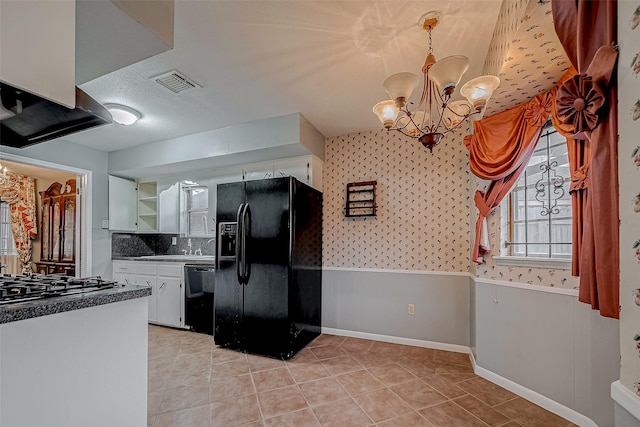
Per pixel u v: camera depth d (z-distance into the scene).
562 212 2.00
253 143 3.08
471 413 1.87
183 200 4.23
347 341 3.19
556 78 1.83
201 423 1.75
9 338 0.92
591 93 0.84
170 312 3.63
